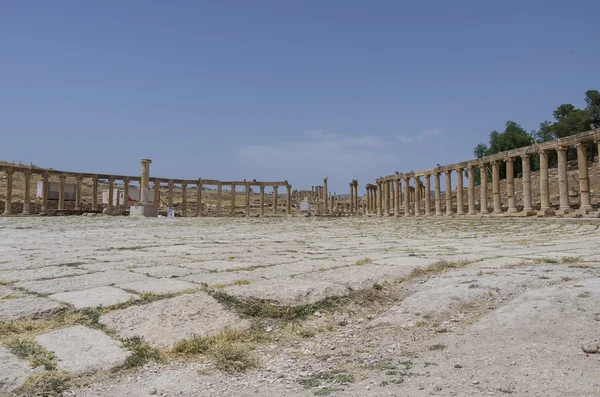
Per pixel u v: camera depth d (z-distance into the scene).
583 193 39.19
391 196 78.62
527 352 5.76
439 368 5.47
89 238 24.19
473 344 6.26
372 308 8.88
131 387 5.30
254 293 8.63
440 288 9.45
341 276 10.66
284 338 7.09
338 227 37.16
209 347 6.54
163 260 14.21
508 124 86.38
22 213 56.94
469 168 53.78
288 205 77.38
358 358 6.19
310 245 20.16
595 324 6.52
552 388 4.74
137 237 25.16
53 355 6.02
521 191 64.94
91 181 104.31
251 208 92.31
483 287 9.18
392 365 5.70
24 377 5.36
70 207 69.81
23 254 16.00
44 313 7.60
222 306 8.09
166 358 6.17
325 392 4.95
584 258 13.79
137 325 7.18
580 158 39.56
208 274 11.16
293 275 10.93
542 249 17.16
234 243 21.28
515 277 9.98
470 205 53.38
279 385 5.32
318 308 8.33
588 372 5.05
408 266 12.20
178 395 5.11
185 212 72.19
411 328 7.43
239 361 6.03
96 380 5.48
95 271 11.82
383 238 24.73
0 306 7.88
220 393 5.13
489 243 20.58
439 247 18.64
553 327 6.56
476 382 4.98
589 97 75.94
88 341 6.52
